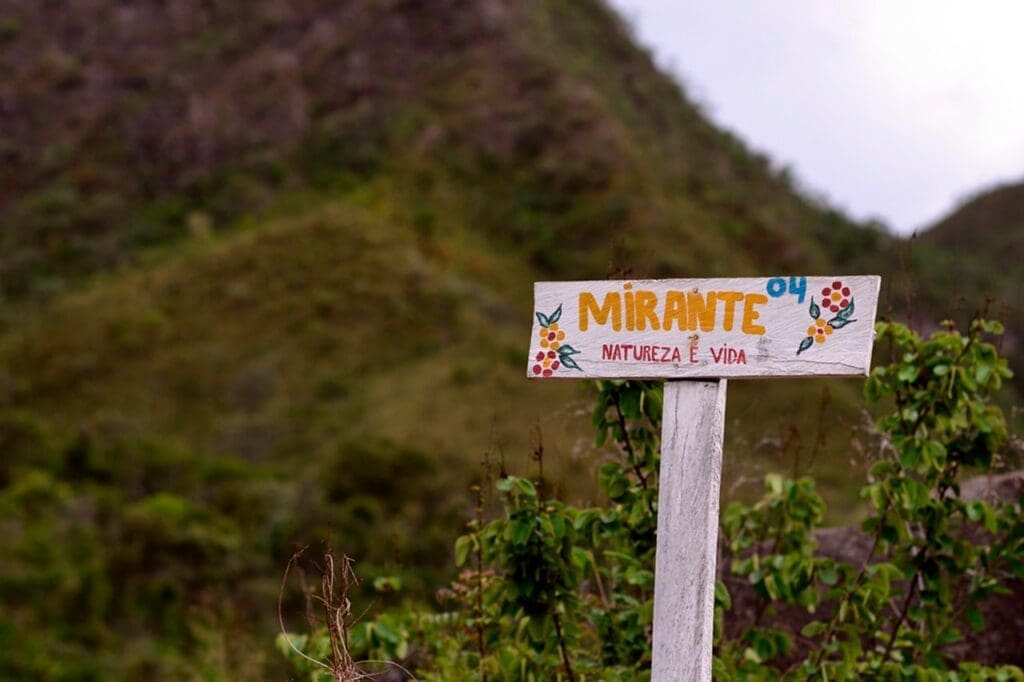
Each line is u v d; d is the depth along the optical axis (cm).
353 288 4194
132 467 2581
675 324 290
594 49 7138
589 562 357
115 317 4256
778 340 280
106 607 1507
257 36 7331
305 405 3562
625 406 344
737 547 408
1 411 3434
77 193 6006
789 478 430
